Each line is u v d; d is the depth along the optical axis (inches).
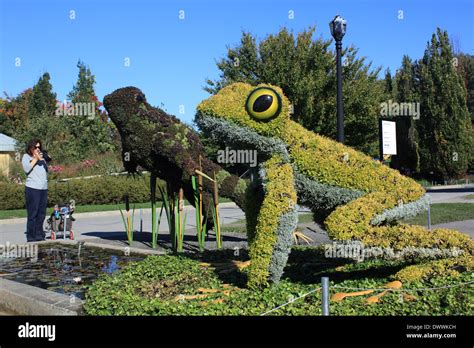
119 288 224.8
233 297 197.9
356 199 213.8
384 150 382.9
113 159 1211.2
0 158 1261.1
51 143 1243.8
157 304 186.7
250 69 1082.7
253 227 231.3
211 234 462.9
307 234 446.6
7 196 840.9
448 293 191.3
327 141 224.8
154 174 381.4
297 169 216.5
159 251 370.0
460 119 1264.8
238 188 374.0
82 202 946.1
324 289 148.1
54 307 199.6
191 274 253.6
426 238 212.4
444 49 1258.0
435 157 1285.7
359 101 1060.5
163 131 364.5
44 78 2022.6
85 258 364.8
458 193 984.3
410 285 206.1
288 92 1040.2
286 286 211.5
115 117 363.9
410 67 1412.4
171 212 370.9
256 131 205.3
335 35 353.7
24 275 303.0
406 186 220.4
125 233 505.7
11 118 1828.2
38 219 468.8
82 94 1386.6
